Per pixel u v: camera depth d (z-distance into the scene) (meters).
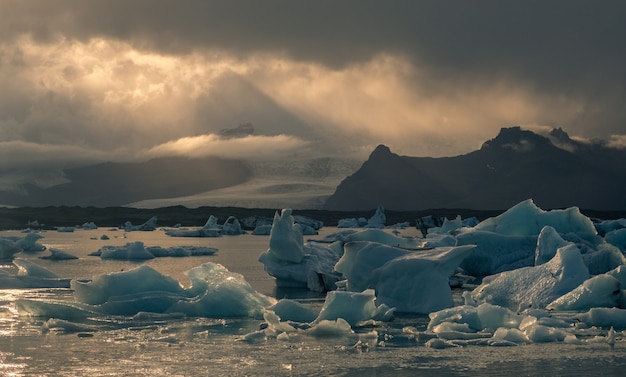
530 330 17.58
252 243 75.75
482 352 15.98
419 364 14.84
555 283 23.23
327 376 13.91
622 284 22.73
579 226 37.72
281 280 31.22
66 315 20.69
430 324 19.25
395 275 23.34
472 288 29.97
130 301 21.52
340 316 19.58
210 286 22.05
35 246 57.84
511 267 34.81
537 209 38.59
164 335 18.02
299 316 20.39
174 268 40.31
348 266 24.67
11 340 17.22
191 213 180.75
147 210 182.00
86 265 42.22
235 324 19.80
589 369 14.42
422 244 34.50
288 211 31.72
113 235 100.00
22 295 25.75
